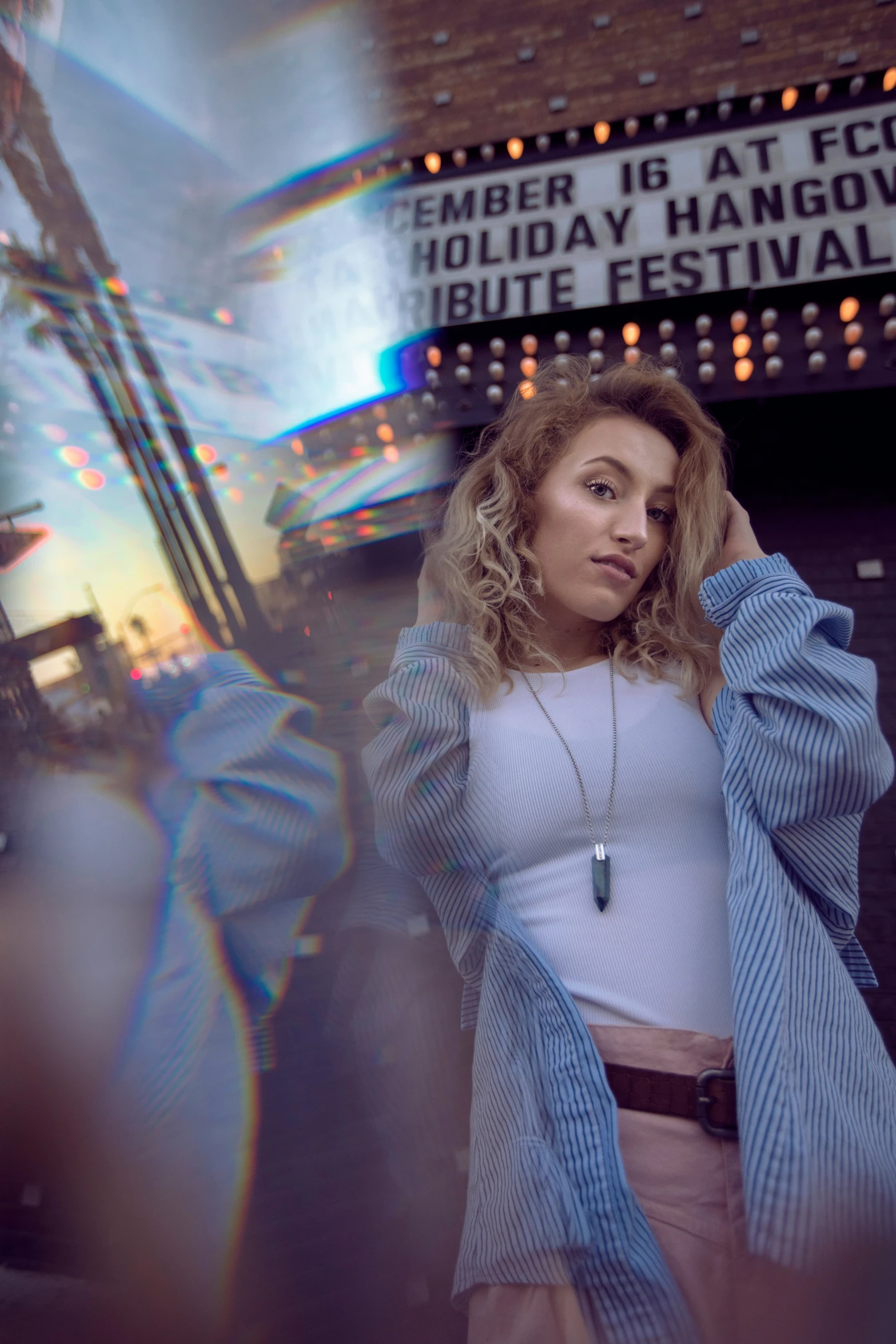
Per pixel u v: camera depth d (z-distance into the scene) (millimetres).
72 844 734
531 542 1075
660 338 3084
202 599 845
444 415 3086
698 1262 694
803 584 938
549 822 889
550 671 1036
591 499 1018
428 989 851
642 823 883
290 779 800
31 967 719
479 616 1052
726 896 854
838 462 3527
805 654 827
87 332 928
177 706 788
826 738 778
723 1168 734
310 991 774
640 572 1029
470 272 3197
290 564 951
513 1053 803
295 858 775
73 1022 722
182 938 741
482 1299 721
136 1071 726
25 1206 716
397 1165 778
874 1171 694
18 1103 719
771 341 2939
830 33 3266
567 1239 684
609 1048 796
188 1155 725
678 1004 804
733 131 3178
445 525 1187
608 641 1083
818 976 771
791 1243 653
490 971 859
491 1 3590
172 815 756
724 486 1127
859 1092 737
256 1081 747
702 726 972
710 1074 762
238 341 1872
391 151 3451
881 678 3314
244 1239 723
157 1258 707
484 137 3451
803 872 839
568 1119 750
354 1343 720
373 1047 791
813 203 3006
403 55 3621
